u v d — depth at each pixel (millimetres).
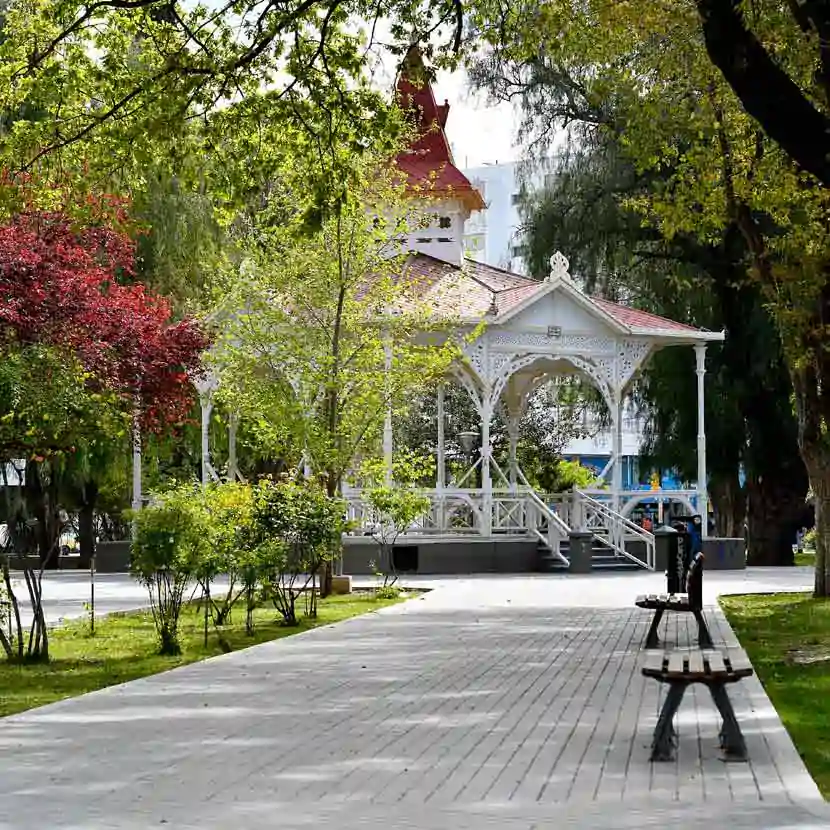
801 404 26891
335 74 18969
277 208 28906
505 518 37781
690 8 20859
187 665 16406
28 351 17422
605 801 8672
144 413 21484
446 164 41531
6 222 20250
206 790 9047
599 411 47094
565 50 21109
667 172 42031
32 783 9289
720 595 28906
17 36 19797
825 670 16328
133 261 23531
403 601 27453
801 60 20375
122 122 18969
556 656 17188
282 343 28922
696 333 38594
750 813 8273
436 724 11820
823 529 27031
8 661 17859
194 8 18891
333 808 8469
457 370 37031
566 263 36969
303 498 24203
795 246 23359
